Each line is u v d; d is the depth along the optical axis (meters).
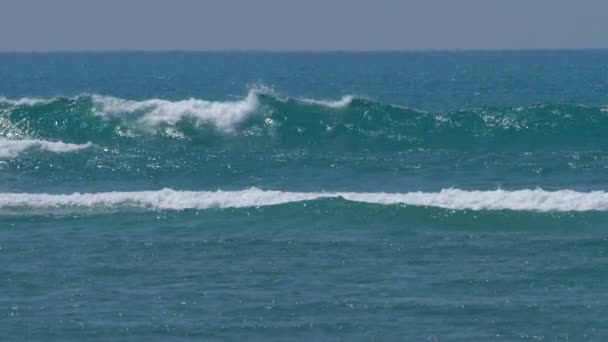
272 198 90.75
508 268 70.31
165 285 67.44
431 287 66.06
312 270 70.69
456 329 58.00
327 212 86.12
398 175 108.56
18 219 87.56
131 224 85.19
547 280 67.25
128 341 56.53
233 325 59.03
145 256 75.19
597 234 79.06
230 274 70.00
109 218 87.12
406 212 85.19
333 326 58.66
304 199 89.38
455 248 76.06
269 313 61.09
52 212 89.62
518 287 65.81
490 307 61.75
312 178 107.81
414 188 101.44
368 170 111.50
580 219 82.44
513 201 86.88
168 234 81.69
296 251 76.00
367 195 90.38
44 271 71.25
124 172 111.94
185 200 90.94
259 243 78.50
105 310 62.00
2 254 76.25
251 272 70.44
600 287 65.50
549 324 58.56
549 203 86.19
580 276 68.06
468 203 86.94
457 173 108.94
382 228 82.44
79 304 63.28
